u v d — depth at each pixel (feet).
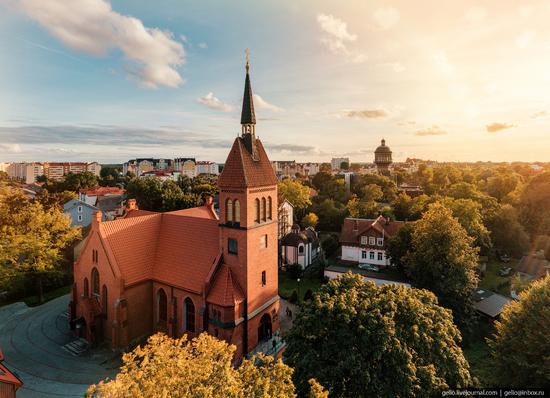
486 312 138.72
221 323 99.09
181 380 44.34
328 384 67.67
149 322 116.78
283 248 205.16
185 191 300.61
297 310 144.97
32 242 144.05
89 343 110.63
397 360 67.10
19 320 130.31
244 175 100.22
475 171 541.34
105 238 111.65
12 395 70.90
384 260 194.08
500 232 210.79
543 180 235.61
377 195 296.30
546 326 75.97
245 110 105.70
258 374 51.90
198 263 111.04
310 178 580.71
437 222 140.56
